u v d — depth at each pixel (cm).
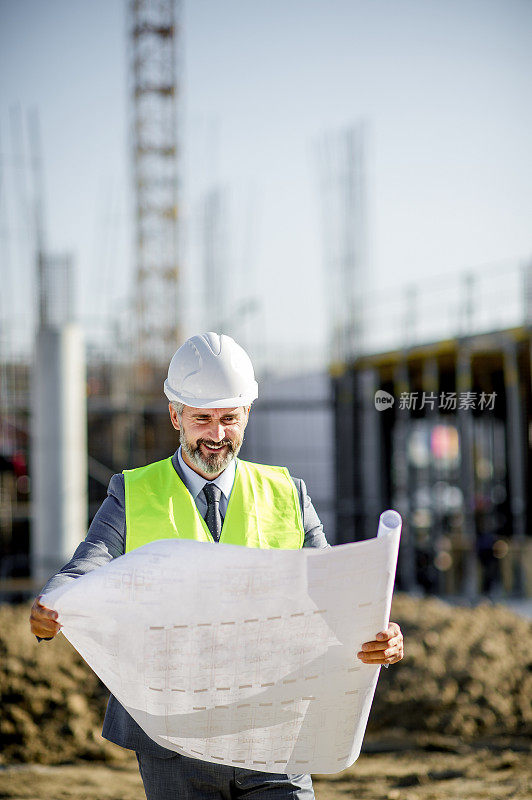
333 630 248
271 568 242
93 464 2238
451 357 1847
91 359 2202
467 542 1784
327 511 2289
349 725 261
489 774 614
